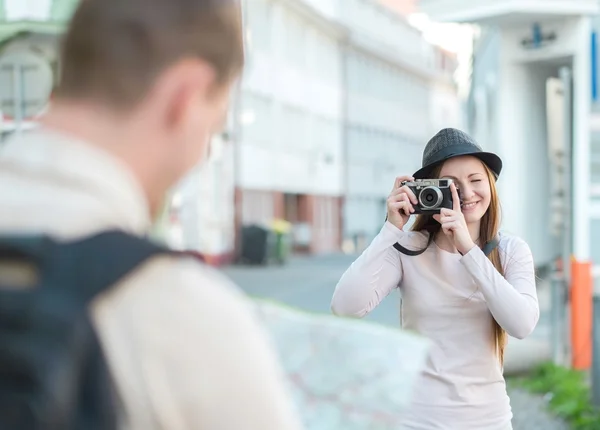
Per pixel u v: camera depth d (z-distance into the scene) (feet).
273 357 3.22
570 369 23.57
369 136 149.48
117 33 3.21
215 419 2.95
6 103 21.75
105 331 2.88
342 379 3.60
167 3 3.25
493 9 24.95
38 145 3.16
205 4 3.32
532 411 20.48
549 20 25.53
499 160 9.99
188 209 78.95
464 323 9.32
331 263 95.20
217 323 3.00
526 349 23.90
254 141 104.27
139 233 3.19
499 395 9.39
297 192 119.65
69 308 2.78
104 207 3.05
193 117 3.37
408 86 168.96
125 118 3.23
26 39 22.00
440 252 9.51
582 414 19.51
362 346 3.63
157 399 2.90
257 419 3.00
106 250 2.90
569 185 25.00
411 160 171.01
